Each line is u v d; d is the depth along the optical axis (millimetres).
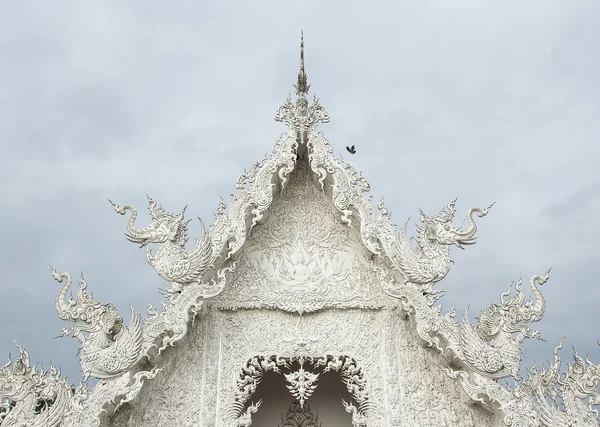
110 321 10016
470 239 10992
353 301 11875
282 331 11695
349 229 12469
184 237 10961
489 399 9625
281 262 12328
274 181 11805
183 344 11281
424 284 10680
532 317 10320
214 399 10945
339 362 11258
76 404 9234
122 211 10867
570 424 10023
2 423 9359
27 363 9938
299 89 12430
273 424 13047
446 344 10195
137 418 10430
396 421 10680
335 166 11680
